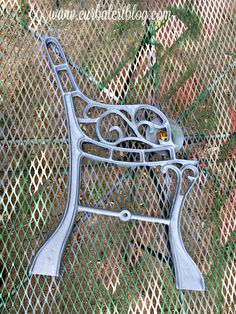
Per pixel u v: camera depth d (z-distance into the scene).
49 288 0.70
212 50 0.83
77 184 0.70
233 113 0.81
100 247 0.74
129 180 0.75
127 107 0.72
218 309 0.73
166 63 0.81
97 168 0.75
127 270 0.73
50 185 0.75
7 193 0.73
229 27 0.85
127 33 0.82
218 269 0.75
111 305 0.74
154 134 0.73
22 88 0.77
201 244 0.75
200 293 0.73
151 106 0.73
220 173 0.78
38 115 0.76
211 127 0.80
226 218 0.77
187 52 0.83
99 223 0.74
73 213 0.69
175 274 0.70
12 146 0.76
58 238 0.69
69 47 0.80
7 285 0.72
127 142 0.75
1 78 0.79
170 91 0.80
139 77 0.80
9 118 0.77
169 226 0.71
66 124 0.76
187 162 0.71
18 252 0.72
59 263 0.68
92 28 0.82
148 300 0.73
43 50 0.79
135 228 0.75
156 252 0.74
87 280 0.72
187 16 0.84
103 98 0.78
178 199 0.71
